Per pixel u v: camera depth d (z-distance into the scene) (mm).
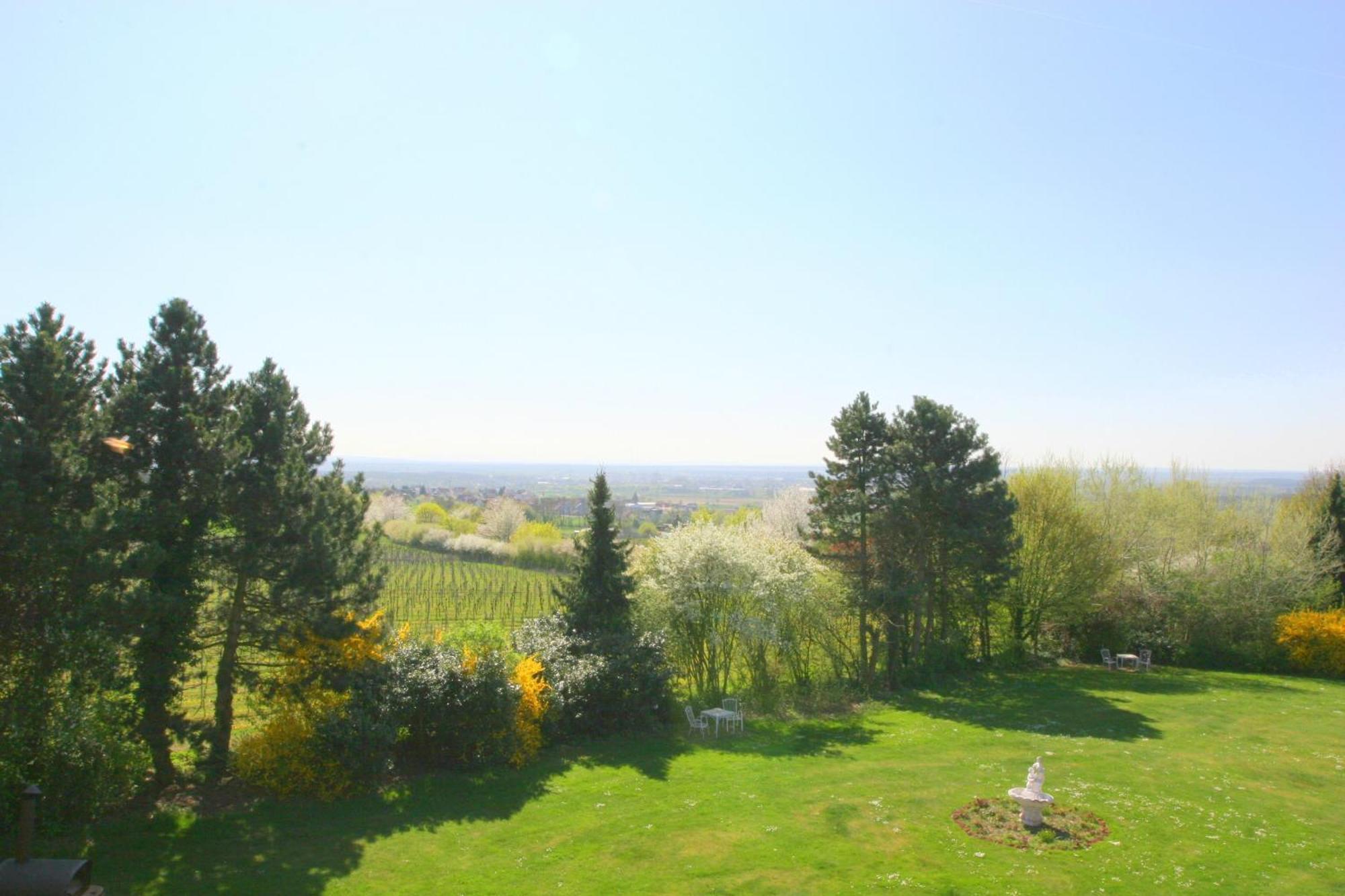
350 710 18016
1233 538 43438
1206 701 30531
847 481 33969
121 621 14867
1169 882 13953
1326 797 19000
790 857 15078
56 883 11289
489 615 61438
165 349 17781
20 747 14289
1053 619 39344
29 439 14180
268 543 18047
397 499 116812
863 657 33469
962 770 21062
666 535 33969
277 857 14461
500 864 14602
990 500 32250
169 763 17406
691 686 31766
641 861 14859
